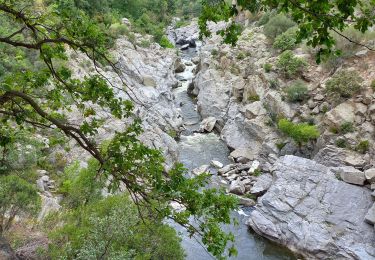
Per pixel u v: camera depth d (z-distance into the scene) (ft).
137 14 229.86
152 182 23.24
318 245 77.30
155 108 134.10
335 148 98.78
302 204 85.15
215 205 22.63
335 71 116.47
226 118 139.54
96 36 23.75
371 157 94.43
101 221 48.62
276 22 144.87
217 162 116.06
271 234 82.23
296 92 115.75
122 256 44.88
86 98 26.48
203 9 23.15
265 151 115.03
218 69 161.79
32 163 76.18
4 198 55.01
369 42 114.11
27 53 107.65
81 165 89.61
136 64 151.53
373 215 79.25
